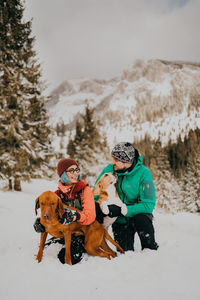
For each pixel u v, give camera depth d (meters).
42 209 2.35
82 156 29.83
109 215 2.89
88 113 30.56
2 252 3.06
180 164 73.06
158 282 2.05
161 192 29.25
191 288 1.91
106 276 2.27
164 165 31.30
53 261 2.57
